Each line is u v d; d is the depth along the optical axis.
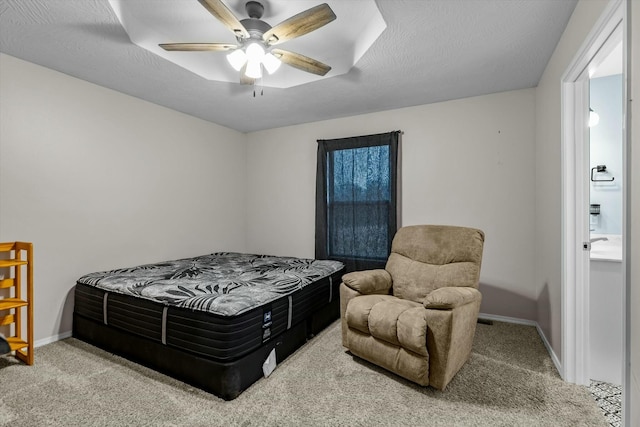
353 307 2.20
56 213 2.57
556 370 2.11
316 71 2.28
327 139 3.88
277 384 1.96
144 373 2.08
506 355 2.32
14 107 2.34
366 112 3.65
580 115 1.96
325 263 3.30
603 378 1.96
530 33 2.03
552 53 2.27
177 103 3.35
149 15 2.05
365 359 2.18
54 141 2.56
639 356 1.06
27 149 2.41
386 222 3.49
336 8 2.01
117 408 1.71
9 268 2.36
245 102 3.33
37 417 1.63
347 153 3.71
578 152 1.95
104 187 2.90
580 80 1.95
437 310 1.84
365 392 1.87
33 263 2.37
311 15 1.65
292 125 4.18
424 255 2.62
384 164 3.51
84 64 2.45
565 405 1.73
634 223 1.09
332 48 2.48
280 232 4.30
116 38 2.09
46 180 2.51
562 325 2.01
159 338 2.09
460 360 1.98
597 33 1.46
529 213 2.94
